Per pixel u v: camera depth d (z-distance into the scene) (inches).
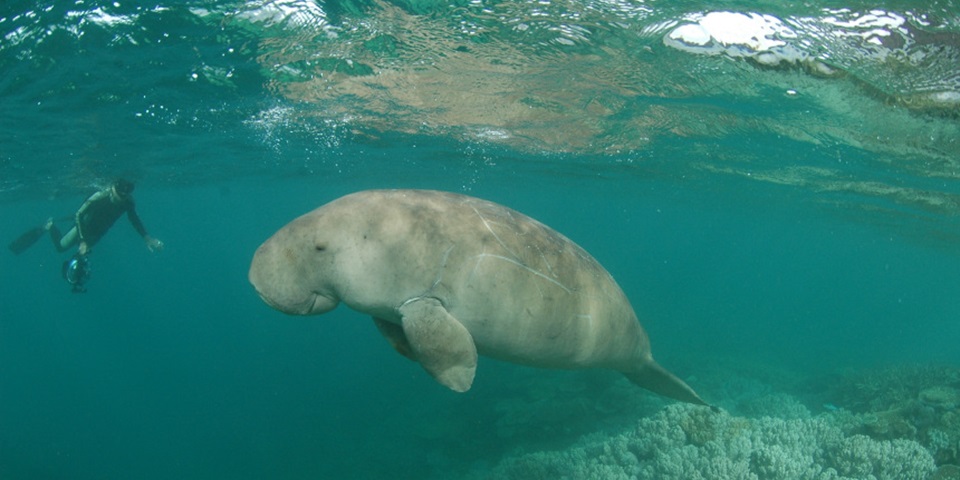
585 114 503.5
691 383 612.7
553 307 141.9
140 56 365.7
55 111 495.2
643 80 378.0
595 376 585.3
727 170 752.3
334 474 580.4
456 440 549.6
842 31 255.9
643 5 259.6
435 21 301.3
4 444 913.5
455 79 414.3
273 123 590.6
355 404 811.4
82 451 850.1
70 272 478.9
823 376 712.4
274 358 1305.4
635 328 176.2
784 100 378.3
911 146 447.2
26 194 1072.2
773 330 1501.0
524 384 624.7
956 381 609.3
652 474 329.4
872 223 1122.0
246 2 290.8
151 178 1021.2
